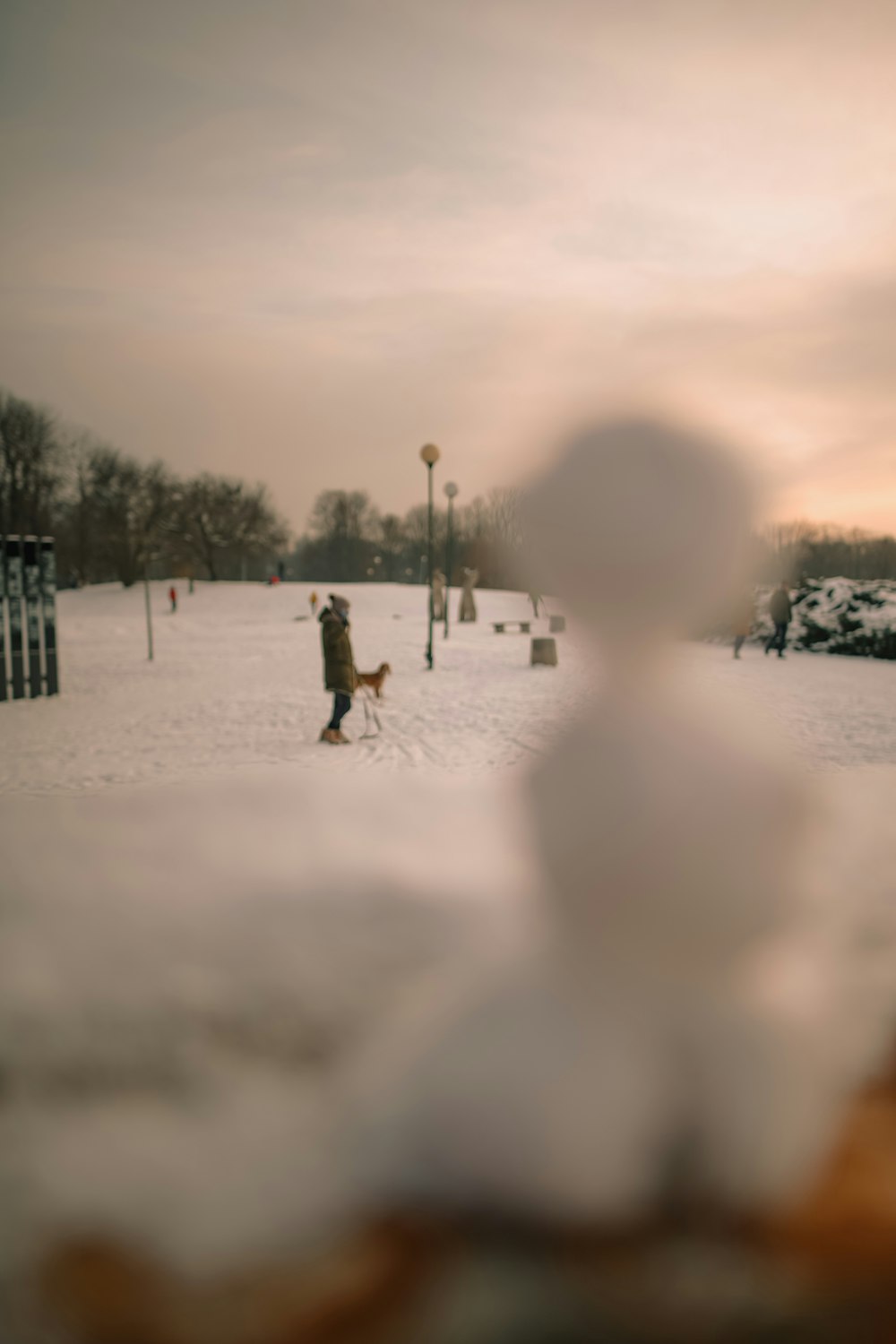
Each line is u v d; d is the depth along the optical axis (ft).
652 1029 4.23
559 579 4.00
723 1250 4.33
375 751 30.42
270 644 96.27
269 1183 5.08
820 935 8.71
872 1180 4.64
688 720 3.82
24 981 8.27
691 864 3.65
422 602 166.30
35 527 221.25
